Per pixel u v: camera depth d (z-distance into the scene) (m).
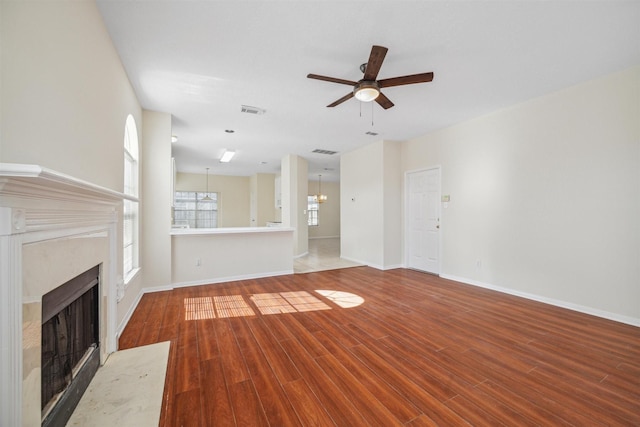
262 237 5.04
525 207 3.74
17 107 1.18
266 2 1.96
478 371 2.07
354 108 3.92
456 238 4.70
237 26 2.21
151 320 3.04
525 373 2.04
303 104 3.76
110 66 2.32
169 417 1.60
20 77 1.20
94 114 1.98
